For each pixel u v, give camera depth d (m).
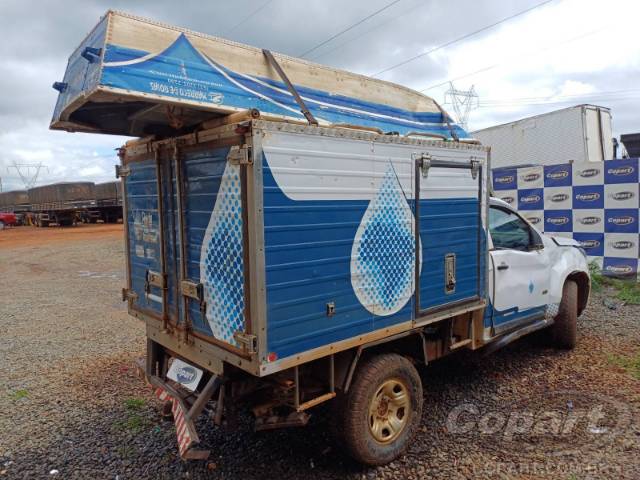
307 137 2.85
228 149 2.77
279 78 3.29
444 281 3.85
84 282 11.65
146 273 3.78
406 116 4.19
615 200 8.77
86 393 4.74
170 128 3.47
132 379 5.10
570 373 4.84
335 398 3.25
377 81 4.04
